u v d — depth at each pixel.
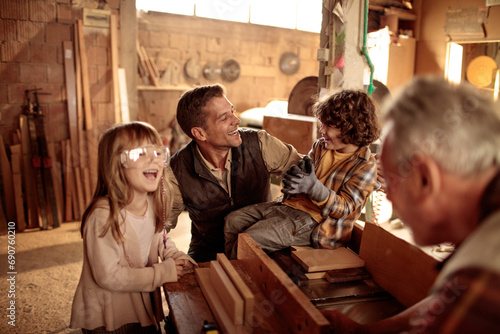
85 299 1.19
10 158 3.62
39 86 3.68
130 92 4.37
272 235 1.33
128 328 1.23
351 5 2.06
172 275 1.16
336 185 1.35
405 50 4.18
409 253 1.03
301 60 6.62
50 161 3.63
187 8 5.50
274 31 6.29
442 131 0.56
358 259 1.22
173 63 5.44
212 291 1.04
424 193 0.59
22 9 3.53
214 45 5.81
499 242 0.50
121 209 1.14
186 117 1.55
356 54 2.12
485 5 3.73
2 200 3.54
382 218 3.20
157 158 1.13
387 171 0.63
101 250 1.10
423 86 0.60
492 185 0.55
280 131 2.31
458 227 0.60
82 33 3.80
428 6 4.21
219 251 1.78
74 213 3.83
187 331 0.92
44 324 2.12
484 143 0.55
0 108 3.57
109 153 1.11
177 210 1.68
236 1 5.84
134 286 1.12
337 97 1.32
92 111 3.97
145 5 5.21
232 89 6.09
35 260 2.93
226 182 1.67
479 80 3.96
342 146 1.35
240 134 1.70
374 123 1.31
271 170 1.72
